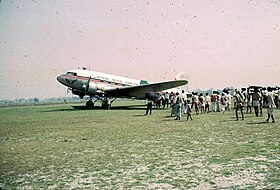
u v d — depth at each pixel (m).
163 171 6.58
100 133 13.44
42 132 14.48
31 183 6.01
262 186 5.31
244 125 14.80
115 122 18.59
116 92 34.72
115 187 5.58
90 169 6.97
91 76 33.50
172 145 9.81
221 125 15.21
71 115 26.44
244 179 5.77
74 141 11.34
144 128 14.94
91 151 9.20
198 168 6.72
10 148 10.08
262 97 21.42
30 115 29.25
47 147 10.15
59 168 7.15
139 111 30.72
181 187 5.45
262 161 7.12
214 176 6.05
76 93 34.16
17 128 16.77
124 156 8.30
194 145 9.65
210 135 11.76
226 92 28.50
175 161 7.48
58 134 13.54
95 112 29.95
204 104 27.08
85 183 5.90
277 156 7.60
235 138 10.73
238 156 7.77
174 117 21.62
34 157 8.52
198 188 5.36
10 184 5.98
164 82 30.75
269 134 11.41
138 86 32.12
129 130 14.29
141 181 5.89
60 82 32.31
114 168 6.99
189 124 16.28
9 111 41.41
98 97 34.59
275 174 6.02
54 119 22.62
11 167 7.34
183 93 23.92
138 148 9.47
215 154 8.14
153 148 9.38
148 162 7.48
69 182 6.00
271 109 15.70
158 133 12.89
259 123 15.52
